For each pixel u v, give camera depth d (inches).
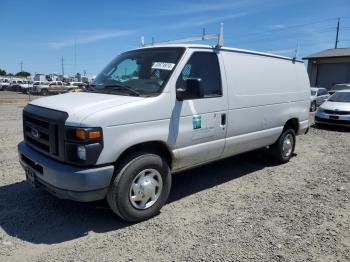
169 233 155.0
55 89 1658.5
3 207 179.9
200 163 197.0
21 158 179.0
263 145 248.1
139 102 158.1
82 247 142.5
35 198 191.9
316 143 379.6
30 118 170.6
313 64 1465.3
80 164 143.3
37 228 158.1
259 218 171.3
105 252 138.9
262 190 215.2
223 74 200.8
